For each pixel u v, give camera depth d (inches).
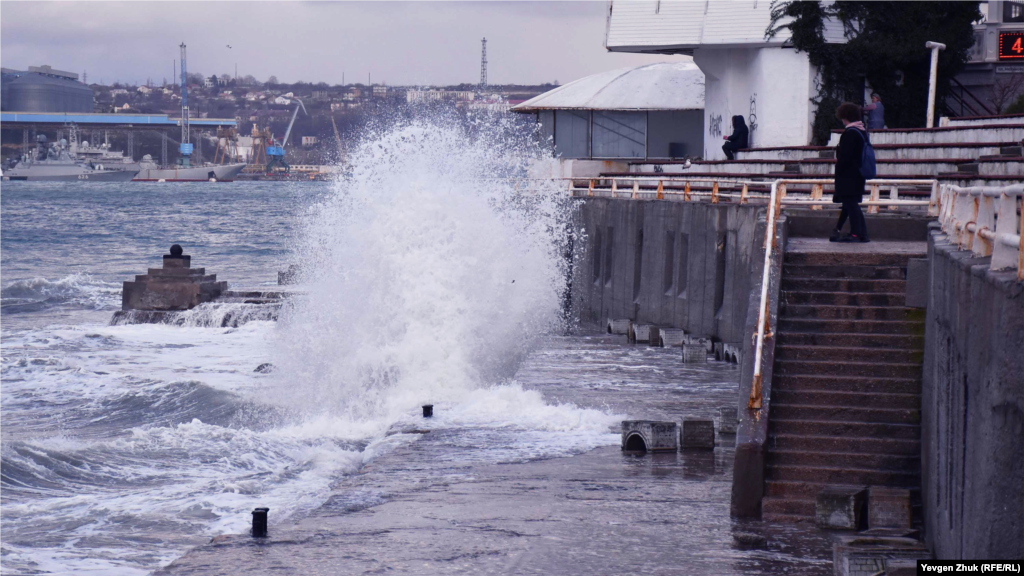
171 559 700.7
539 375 1347.2
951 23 2330.2
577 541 605.9
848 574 509.4
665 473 789.2
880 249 935.0
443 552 584.1
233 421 1216.2
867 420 716.0
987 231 462.9
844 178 1001.5
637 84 3093.0
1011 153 1401.3
